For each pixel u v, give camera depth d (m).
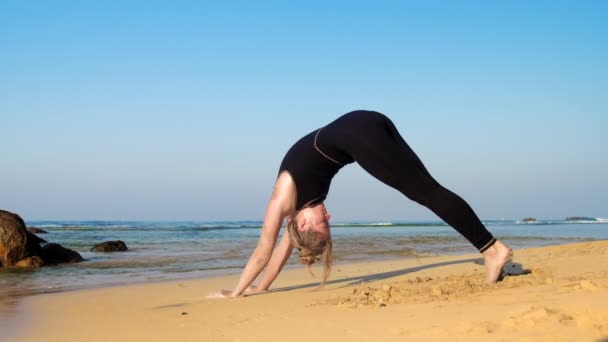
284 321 4.07
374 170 5.25
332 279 7.52
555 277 5.56
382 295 4.95
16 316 4.91
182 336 3.84
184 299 5.96
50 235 25.38
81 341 3.84
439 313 3.83
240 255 13.03
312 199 5.14
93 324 4.46
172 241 19.64
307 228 5.09
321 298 5.39
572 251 10.03
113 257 12.69
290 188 5.20
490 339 3.01
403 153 5.27
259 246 5.80
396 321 3.69
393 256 12.20
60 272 9.59
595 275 5.68
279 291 6.31
